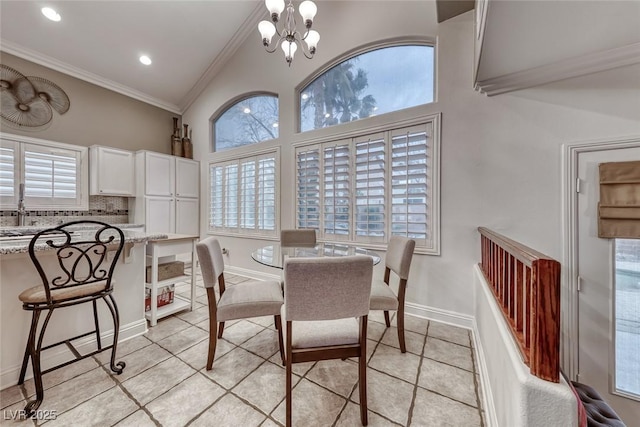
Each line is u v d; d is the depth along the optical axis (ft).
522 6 4.15
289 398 3.84
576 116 5.85
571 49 5.15
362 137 8.99
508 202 6.63
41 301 4.41
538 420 2.39
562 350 6.00
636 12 4.16
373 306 5.92
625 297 5.48
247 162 12.42
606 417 3.47
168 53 12.33
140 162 12.67
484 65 5.71
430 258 7.75
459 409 4.36
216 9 11.10
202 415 4.21
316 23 10.09
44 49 10.61
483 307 5.41
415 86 8.40
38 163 10.37
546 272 2.41
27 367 5.07
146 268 7.89
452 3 6.84
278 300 5.54
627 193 5.37
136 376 5.16
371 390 4.80
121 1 9.77
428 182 7.73
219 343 6.49
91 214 12.19
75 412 4.23
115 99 13.33
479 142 6.97
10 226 9.97
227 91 13.39
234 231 13.03
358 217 9.04
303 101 11.01
